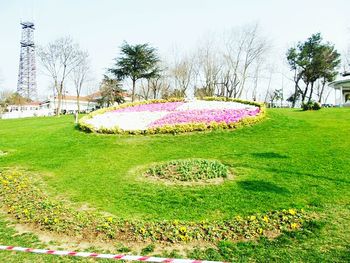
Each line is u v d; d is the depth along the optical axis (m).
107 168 13.75
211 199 9.60
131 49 54.88
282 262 6.22
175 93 63.91
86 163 14.77
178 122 19.92
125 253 6.78
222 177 11.38
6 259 6.67
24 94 88.00
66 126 24.33
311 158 12.89
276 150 14.46
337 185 10.08
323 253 6.47
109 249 7.00
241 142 16.44
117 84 67.75
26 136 22.56
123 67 55.84
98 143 18.17
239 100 26.41
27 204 9.66
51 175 13.37
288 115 23.25
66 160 15.56
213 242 7.07
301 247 6.73
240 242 7.02
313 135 16.66
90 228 7.86
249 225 7.62
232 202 9.30
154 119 21.53
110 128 19.75
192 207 9.16
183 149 16.09
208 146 16.25
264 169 11.97
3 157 17.20
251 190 10.03
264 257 6.41
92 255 5.88
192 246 6.96
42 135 22.02
